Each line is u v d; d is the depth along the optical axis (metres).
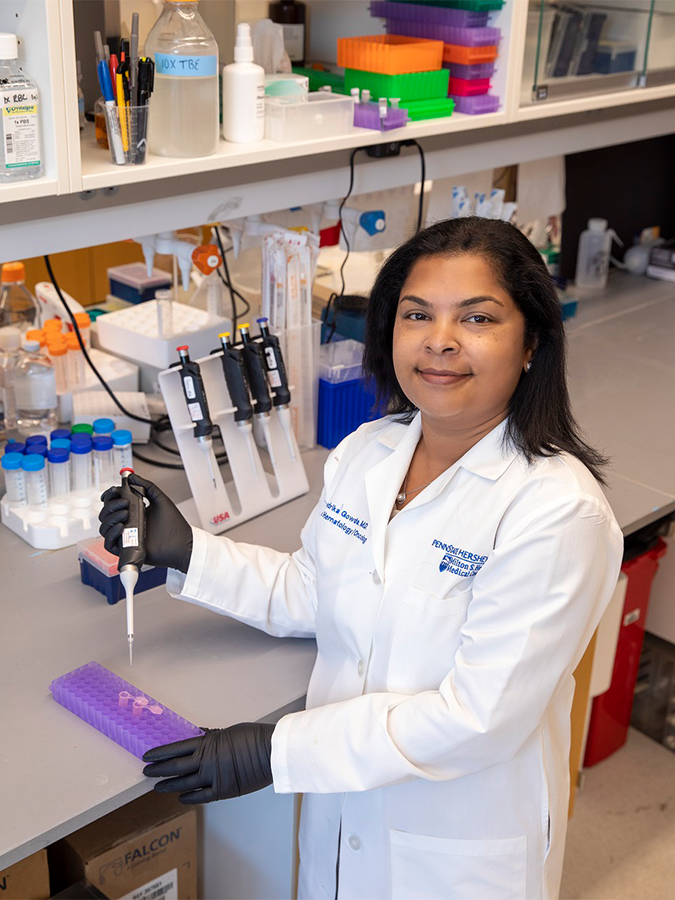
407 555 1.18
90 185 1.46
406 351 1.10
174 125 1.56
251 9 2.08
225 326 2.12
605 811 2.26
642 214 3.33
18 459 1.60
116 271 2.44
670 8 2.31
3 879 1.45
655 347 2.62
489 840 1.21
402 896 1.26
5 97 1.35
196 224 1.76
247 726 1.18
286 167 1.86
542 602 1.06
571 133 2.45
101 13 1.74
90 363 1.96
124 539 1.29
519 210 2.80
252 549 1.42
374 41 2.01
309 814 1.38
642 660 2.46
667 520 2.22
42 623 1.43
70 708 1.25
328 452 1.98
